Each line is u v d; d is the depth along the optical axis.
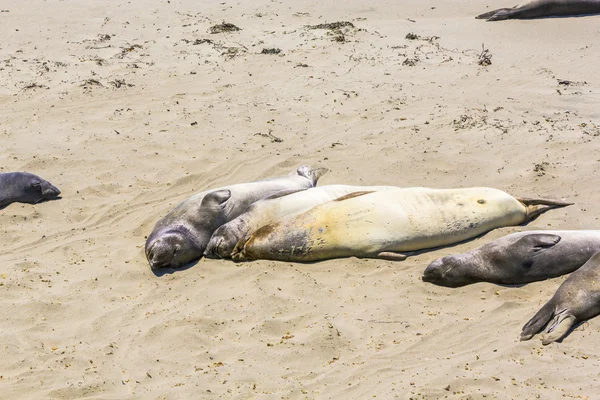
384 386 7.89
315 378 8.18
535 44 18.75
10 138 14.95
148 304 9.94
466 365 8.23
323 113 15.70
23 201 12.77
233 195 11.94
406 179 13.08
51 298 10.01
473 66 17.58
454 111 15.45
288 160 13.87
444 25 20.19
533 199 11.72
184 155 14.28
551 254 10.02
